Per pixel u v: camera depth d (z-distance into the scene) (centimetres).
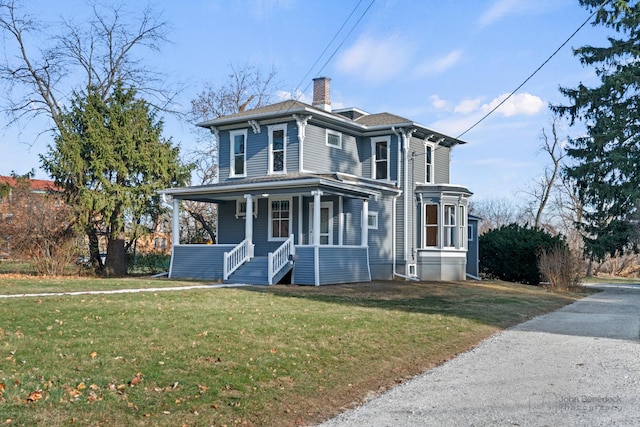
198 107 4112
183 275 2317
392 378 876
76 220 2473
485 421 648
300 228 2400
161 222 3050
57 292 1512
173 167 2764
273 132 2470
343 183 2139
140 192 2623
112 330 994
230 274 2112
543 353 1048
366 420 666
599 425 629
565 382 827
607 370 904
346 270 2209
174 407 662
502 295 2077
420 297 1811
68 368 759
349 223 2434
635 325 1435
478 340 1188
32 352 820
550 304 1964
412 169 2752
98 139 2505
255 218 2520
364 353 986
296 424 662
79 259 2634
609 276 5153
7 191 2553
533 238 3131
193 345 925
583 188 3419
